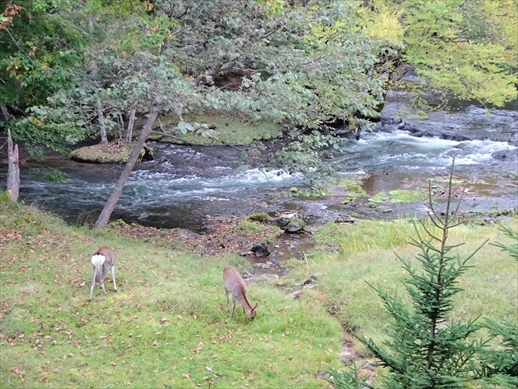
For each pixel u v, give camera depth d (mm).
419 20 24219
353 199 19688
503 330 4090
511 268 11258
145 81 12094
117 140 25391
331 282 11352
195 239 15734
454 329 4266
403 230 14930
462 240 13758
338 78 14367
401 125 30156
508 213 17406
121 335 8602
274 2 12711
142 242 14516
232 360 8172
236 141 26938
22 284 9859
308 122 15398
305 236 16375
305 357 8367
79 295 9758
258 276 12953
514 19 26703
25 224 12812
